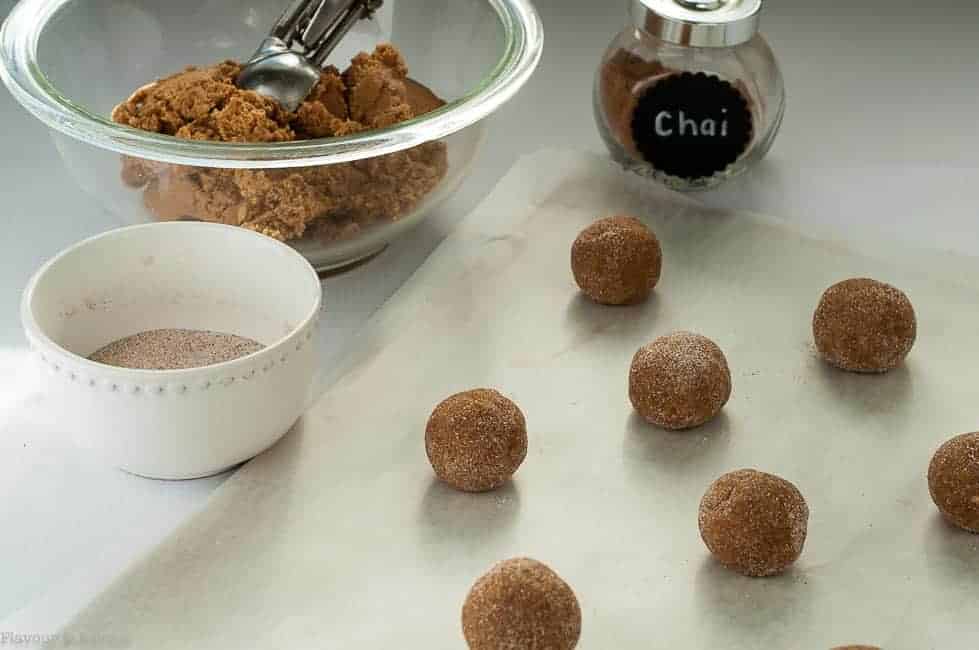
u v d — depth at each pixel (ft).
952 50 3.22
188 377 2.22
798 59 3.18
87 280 2.38
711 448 2.39
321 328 2.58
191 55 2.83
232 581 2.20
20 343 2.53
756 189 2.86
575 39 3.25
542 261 2.68
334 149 2.45
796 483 2.35
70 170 2.59
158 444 2.26
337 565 2.23
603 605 2.20
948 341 2.55
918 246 2.70
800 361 2.53
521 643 2.09
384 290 2.65
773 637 2.17
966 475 2.27
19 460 2.35
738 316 2.60
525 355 2.52
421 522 2.28
